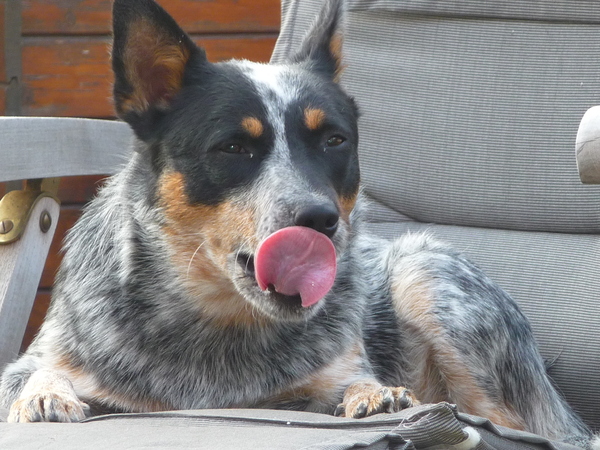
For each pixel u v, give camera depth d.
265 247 3.77
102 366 4.46
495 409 5.20
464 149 6.13
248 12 8.16
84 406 4.02
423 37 6.33
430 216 6.27
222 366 4.56
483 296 5.39
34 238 4.83
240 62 4.96
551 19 6.05
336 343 4.70
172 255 4.49
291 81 4.55
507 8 6.13
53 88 8.35
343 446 2.83
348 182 4.59
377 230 6.30
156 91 4.55
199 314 4.52
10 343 4.70
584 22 6.00
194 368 4.53
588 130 3.47
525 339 5.44
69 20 8.28
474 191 6.08
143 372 4.48
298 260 3.77
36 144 4.65
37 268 4.86
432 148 6.20
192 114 4.38
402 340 5.43
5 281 4.69
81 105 8.35
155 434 3.16
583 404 5.55
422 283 5.39
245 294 4.19
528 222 5.99
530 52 6.09
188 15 8.18
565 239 5.91
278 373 4.57
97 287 4.62
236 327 4.55
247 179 4.23
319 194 4.02
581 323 5.55
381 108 6.34
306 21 6.39
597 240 5.82
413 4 6.29
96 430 3.29
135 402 4.49
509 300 5.52
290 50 6.38
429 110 6.23
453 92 6.20
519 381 5.34
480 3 6.18
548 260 5.81
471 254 5.99
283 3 6.62
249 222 4.13
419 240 5.79
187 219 4.39
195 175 4.32
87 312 4.57
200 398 4.52
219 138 4.22
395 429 3.04
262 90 4.39
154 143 4.53
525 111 6.03
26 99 8.38
